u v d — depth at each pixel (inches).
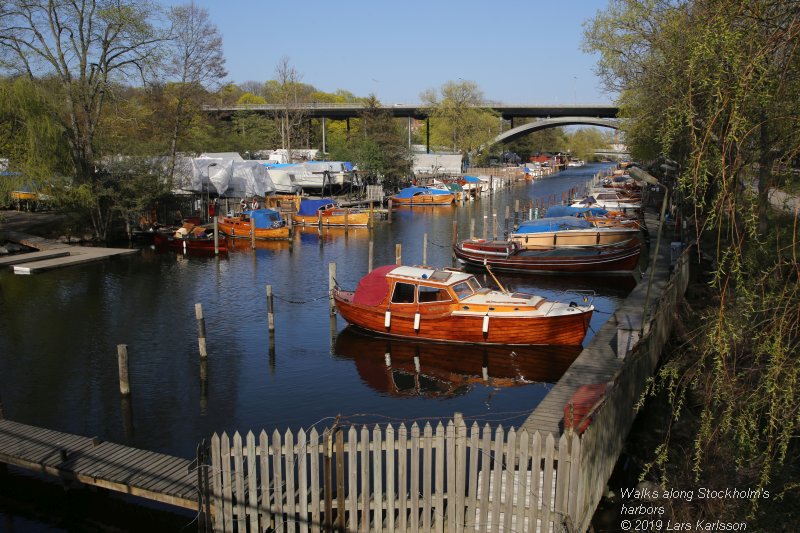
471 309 791.1
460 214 2432.3
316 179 2503.7
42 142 1411.2
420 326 814.5
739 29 269.9
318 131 4416.8
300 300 1064.8
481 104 4087.1
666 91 719.1
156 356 784.3
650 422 530.6
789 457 390.0
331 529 340.8
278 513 338.3
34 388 682.2
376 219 2255.2
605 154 7091.5
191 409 631.8
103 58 1610.5
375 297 838.5
